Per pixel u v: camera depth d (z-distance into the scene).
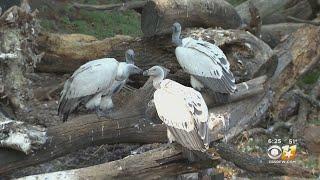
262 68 14.55
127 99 12.44
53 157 10.92
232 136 13.53
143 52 14.89
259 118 14.35
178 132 9.47
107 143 11.66
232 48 14.73
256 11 15.91
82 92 11.29
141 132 11.70
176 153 9.92
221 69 12.82
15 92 11.77
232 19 16.09
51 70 15.22
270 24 20.14
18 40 12.04
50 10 20.81
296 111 15.41
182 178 10.87
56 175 10.00
